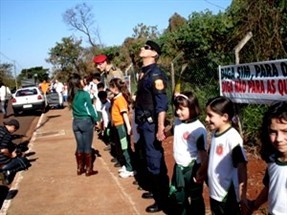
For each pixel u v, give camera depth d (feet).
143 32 95.40
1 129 25.31
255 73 20.01
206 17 37.91
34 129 49.37
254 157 22.33
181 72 35.12
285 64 17.52
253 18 27.09
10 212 18.72
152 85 16.37
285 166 8.47
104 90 30.42
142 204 18.28
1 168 24.77
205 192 18.21
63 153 31.96
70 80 23.97
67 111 70.64
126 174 23.04
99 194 20.40
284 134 8.38
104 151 30.99
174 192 14.17
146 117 16.88
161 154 17.25
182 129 13.83
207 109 11.21
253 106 24.26
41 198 20.52
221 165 11.08
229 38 33.24
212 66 31.60
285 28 26.35
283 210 8.48
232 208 11.07
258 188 17.75
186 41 39.09
